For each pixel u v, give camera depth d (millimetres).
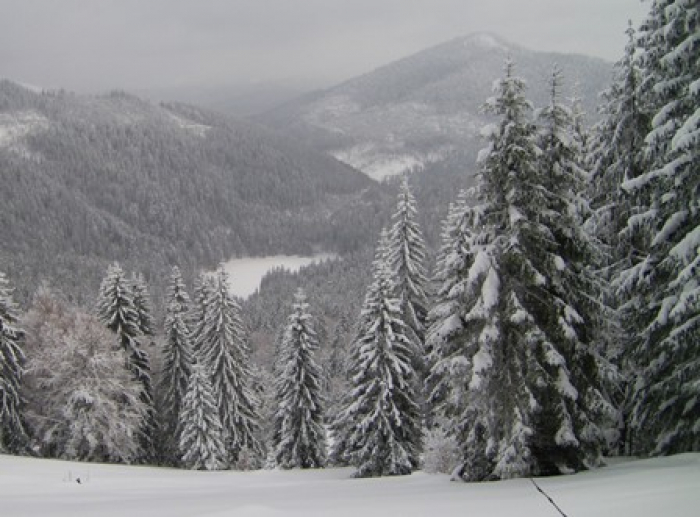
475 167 17141
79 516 12594
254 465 45969
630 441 20062
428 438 27234
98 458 41281
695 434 16391
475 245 17188
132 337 44844
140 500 16734
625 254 20391
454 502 11305
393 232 33719
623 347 19156
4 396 38875
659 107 18328
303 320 39375
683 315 15297
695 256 14430
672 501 8727
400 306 31359
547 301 16438
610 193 20688
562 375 15773
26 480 25125
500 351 16469
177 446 46469
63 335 40531
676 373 15969
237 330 47469
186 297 48562
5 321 39500
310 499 14414
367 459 29969
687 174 14734
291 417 38719
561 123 16703
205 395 41094
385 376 29656
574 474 15258
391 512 10422
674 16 14711
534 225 16297
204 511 12281
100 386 39781
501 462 15828
